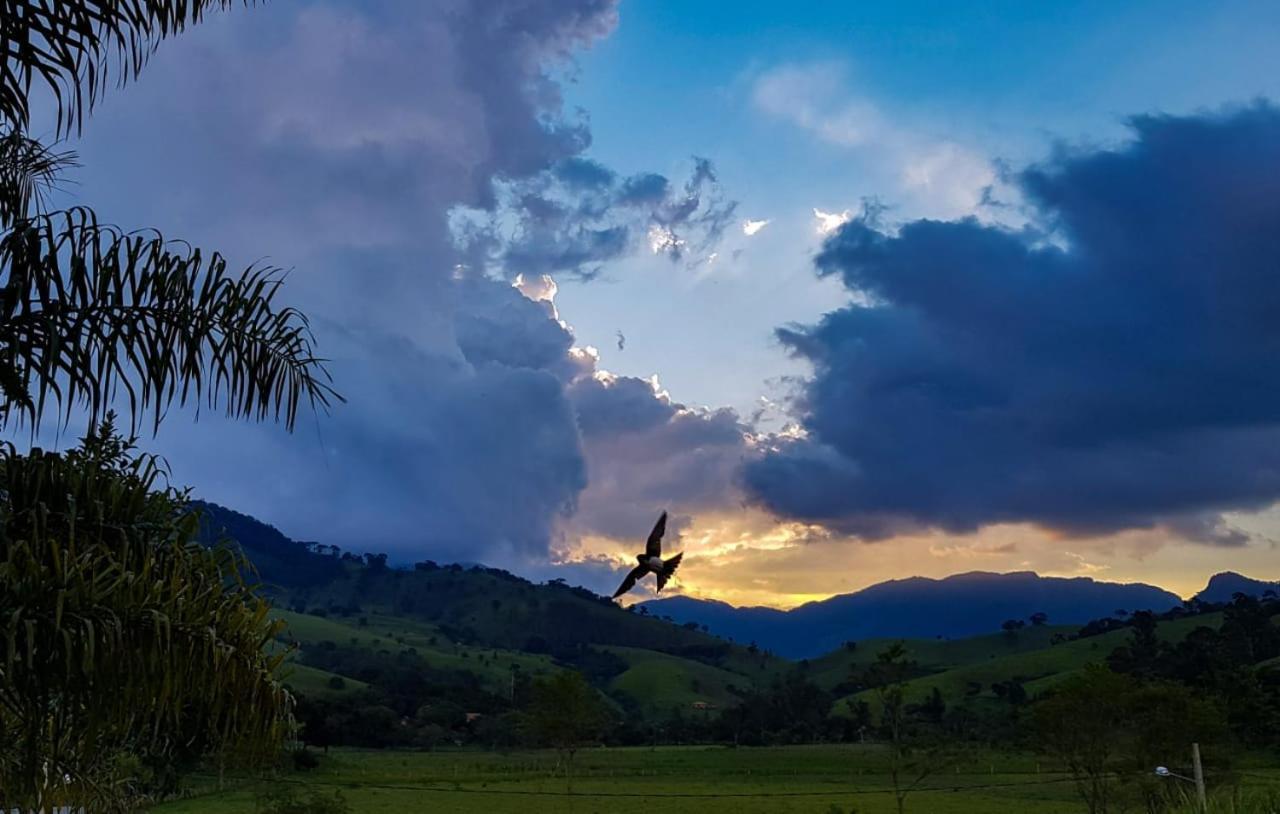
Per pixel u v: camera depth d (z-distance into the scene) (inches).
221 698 303.0
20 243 298.8
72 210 306.0
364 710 4616.1
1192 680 4298.7
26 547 273.7
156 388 312.2
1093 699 1991.9
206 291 322.7
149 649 285.0
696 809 2677.2
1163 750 1888.5
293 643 330.0
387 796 2817.4
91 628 264.4
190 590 305.0
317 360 341.1
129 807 399.9
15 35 304.2
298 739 362.0
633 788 3245.6
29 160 363.6
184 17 327.6
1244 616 5108.3
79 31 310.0
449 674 7135.8
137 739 336.5
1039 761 3422.7
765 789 3243.1
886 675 2465.6
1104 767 2020.2
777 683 6958.7
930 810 2613.2
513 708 5211.6
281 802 1895.9
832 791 3169.3
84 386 302.0
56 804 355.6
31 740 287.0
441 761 3986.2
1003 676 6358.3
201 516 340.5
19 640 266.1
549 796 2942.9
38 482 311.1
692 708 7544.3
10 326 296.5
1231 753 1953.7
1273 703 2955.2
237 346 327.9
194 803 1941.4
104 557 304.8
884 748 4500.5
